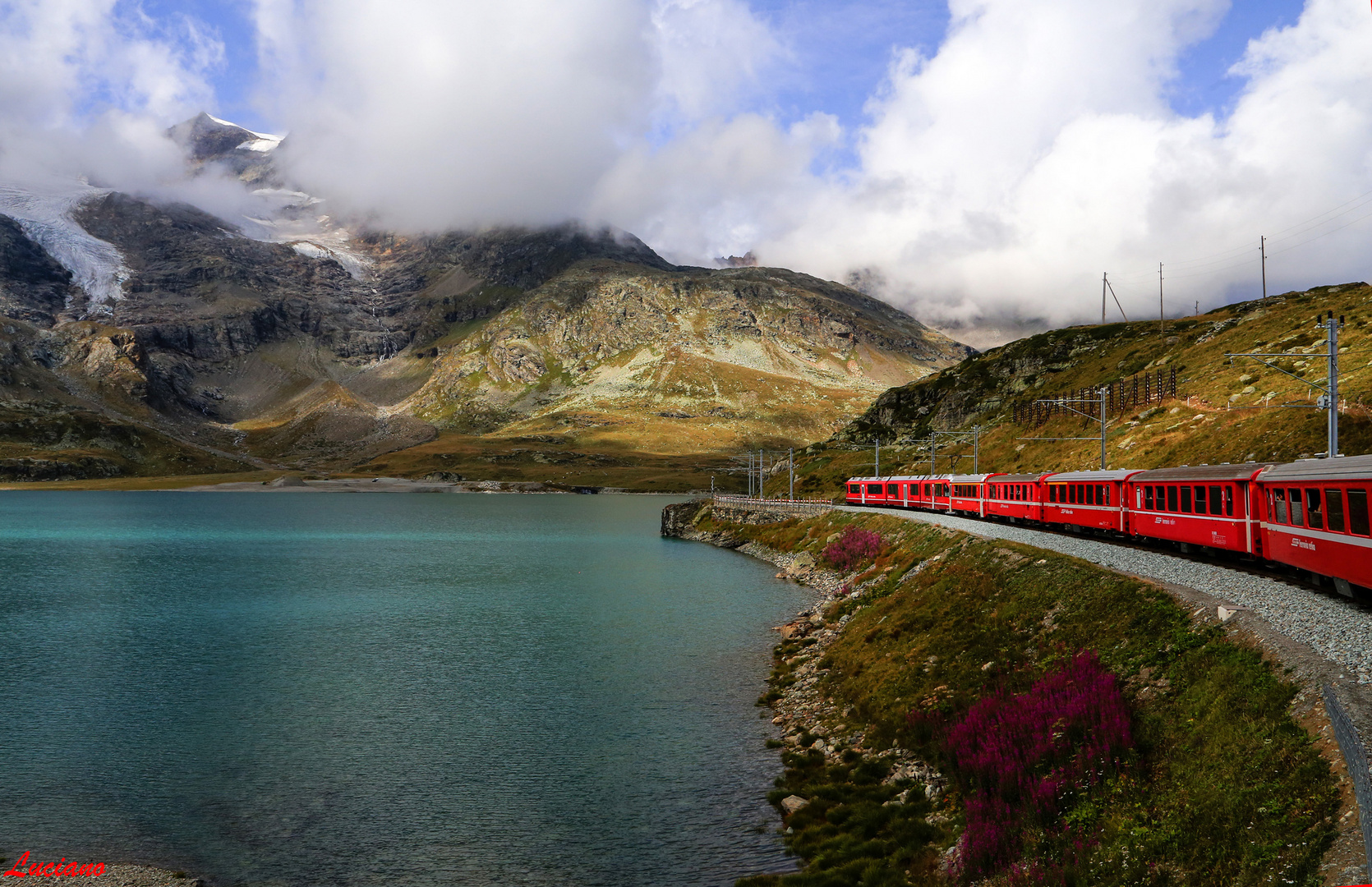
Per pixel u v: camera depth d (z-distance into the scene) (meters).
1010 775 24.00
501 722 42.62
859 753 32.81
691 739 38.59
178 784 35.06
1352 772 14.54
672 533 173.88
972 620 41.53
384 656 59.22
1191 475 43.00
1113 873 17.72
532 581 102.06
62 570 116.75
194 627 72.25
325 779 35.31
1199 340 150.00
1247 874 14.91
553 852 28.08
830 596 75.44
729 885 24.92
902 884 22.08
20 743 40.41
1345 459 29.52
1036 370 194.38
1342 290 135.75
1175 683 24.53
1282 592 29.88
